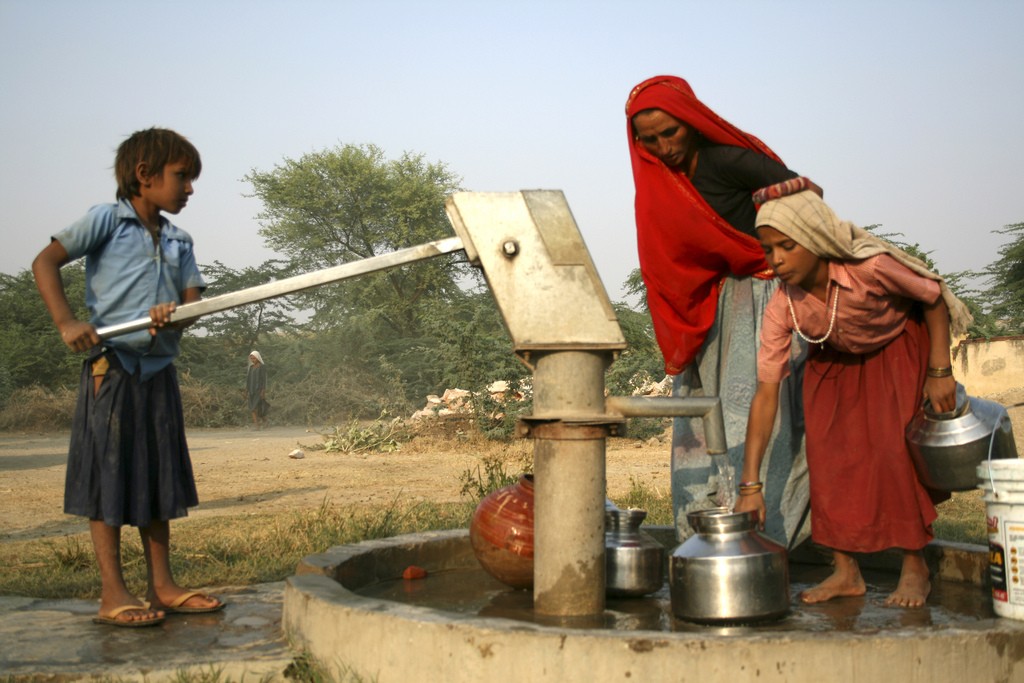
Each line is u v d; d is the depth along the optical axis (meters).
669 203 4.20
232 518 7.57
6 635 3.58
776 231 3.46
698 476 4.41
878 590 4.00
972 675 2.85
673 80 4.09
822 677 2.73
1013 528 3.11
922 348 3.69
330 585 3.48
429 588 4.20
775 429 4.31
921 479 3.64
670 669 2.71
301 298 39.72
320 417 29.50
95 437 3.80
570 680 2.75
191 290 4.08
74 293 34.53
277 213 41.44
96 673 3.07
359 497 9.39
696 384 4.53
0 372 28.09
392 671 2.96
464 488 8.17
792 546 4.31
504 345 16.72
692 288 4.30
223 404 28.78
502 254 3.35
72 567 5.43
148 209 4.02
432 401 18.42
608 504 4.09
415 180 41.69
